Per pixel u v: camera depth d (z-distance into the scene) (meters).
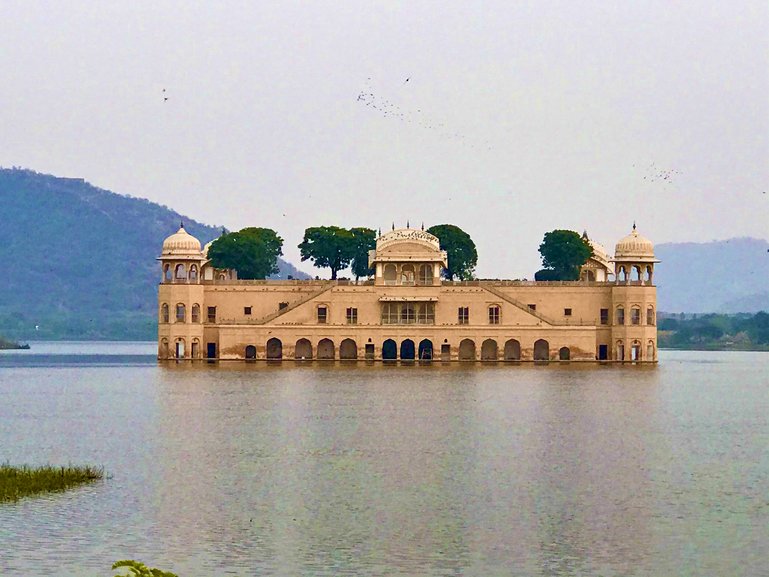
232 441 135.38
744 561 84.50
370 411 167.12
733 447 132.75
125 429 147.50
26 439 138.38
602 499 102.19
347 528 92.31
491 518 95.38
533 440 136.75
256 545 87.94
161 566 83.06
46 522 93.62
